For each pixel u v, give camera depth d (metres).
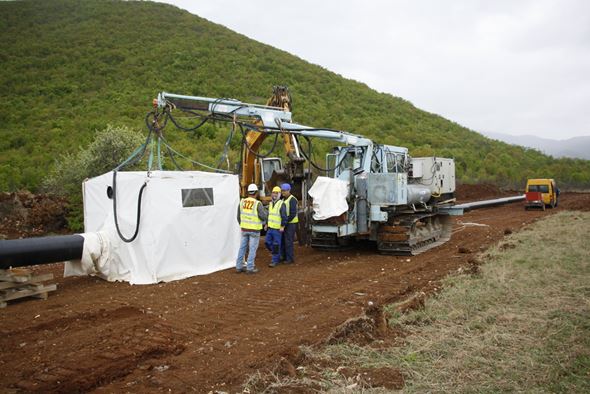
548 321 5.99
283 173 13.31
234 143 28.66
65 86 41.62
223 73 50.69
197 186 9.43
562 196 33.41
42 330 6.03
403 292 7.55
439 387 4.30
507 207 26.14
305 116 40.72
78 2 74.50
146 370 4.71
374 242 12.96
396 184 10.95
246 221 9.34
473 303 6.85
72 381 4.42
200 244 9.44
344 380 4.44
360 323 5.77
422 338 5.53
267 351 5.10
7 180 18.97
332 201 10.59
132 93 40.03
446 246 12.88
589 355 4.96
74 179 17.05
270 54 63.31
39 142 27.00
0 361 4.97
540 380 4.44
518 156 48.19
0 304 7.11
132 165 17.42
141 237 8.59
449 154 39.81
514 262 9.66
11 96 39.31
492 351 5.14
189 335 5.75
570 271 8.77
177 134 28.98
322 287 8.09
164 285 8.39
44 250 7.85
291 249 10.53
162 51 54.66
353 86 60.34
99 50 53.38
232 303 7.14
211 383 4.39
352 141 11.58
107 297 7.63
